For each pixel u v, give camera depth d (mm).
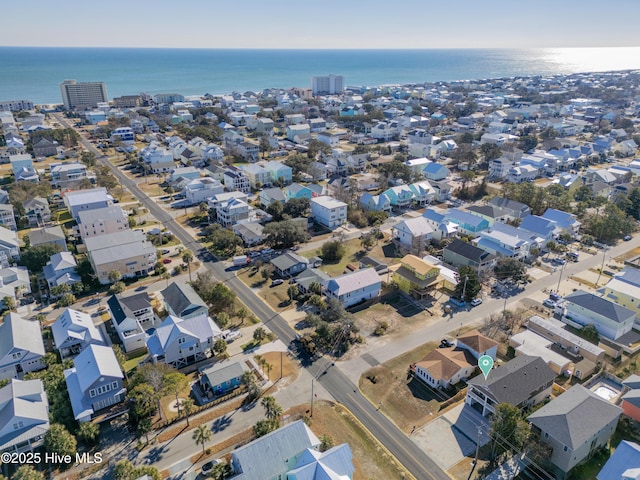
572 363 77125
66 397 66375
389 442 62031
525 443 58969
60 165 168750
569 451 55406
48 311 91000
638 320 90562
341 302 90000
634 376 71188
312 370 76000
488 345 77375
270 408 62094
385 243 125062
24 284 96438
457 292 98500
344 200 148375
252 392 68875
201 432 57906
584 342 80812
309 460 53250
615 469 52750
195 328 78125
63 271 100000
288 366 76750
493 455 59812
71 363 72500
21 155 176125
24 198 138875
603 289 97375
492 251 114750
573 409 59469
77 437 61562
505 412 59219
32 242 110062
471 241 122062
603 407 61188
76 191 142250
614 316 85250
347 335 83688
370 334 86000
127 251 104188
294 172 185125
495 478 56656
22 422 58781
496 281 106250
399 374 75312
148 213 143125
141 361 77375
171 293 90750
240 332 85625
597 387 73312
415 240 117875
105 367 67312
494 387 65062
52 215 138875
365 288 96062
